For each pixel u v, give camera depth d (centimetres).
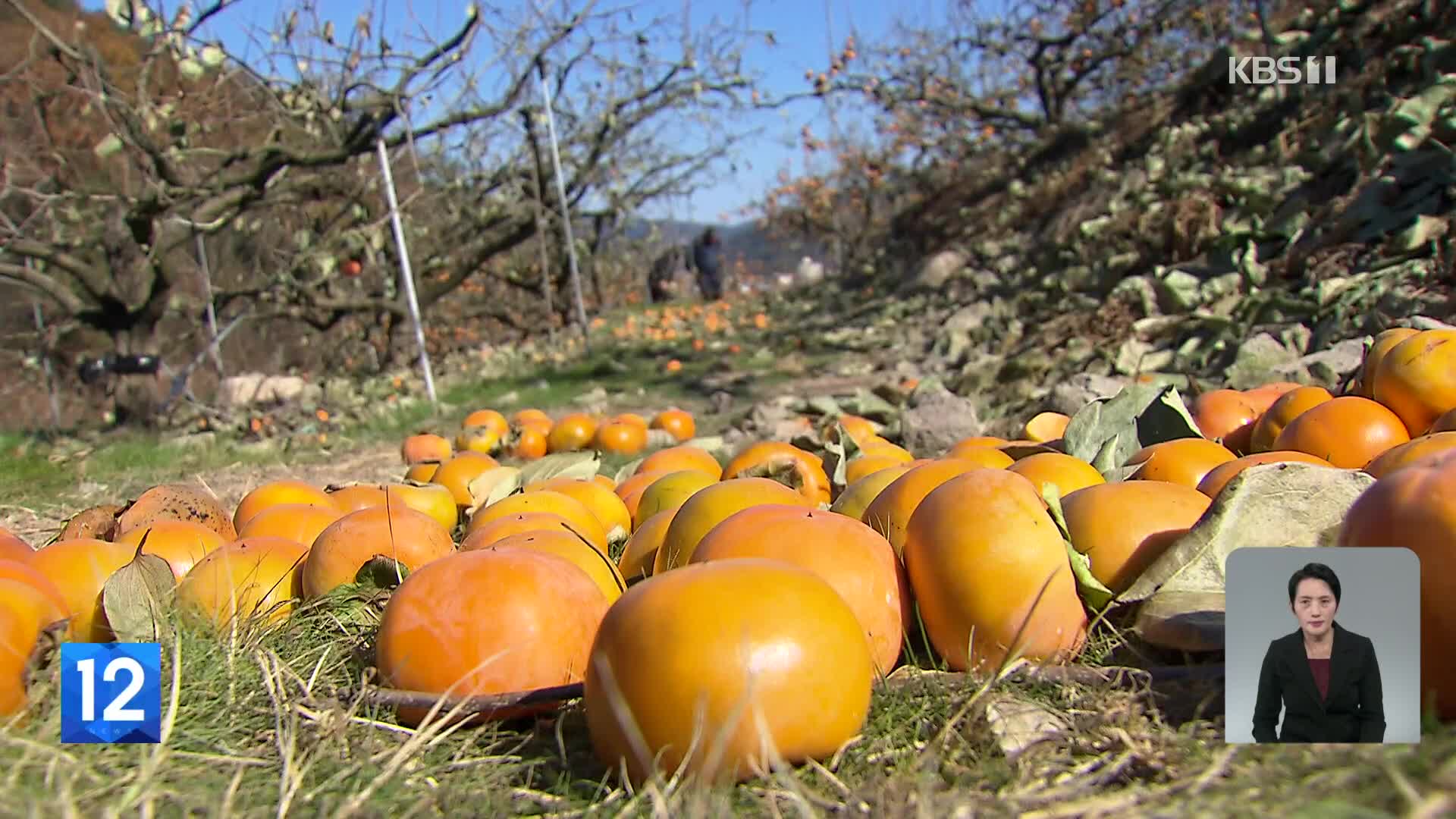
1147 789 28
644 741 30
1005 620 37
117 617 41
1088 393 98
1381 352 59
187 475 117
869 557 39
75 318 172
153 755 32
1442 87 130
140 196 164
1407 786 24
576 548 46
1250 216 146
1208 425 69
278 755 34
